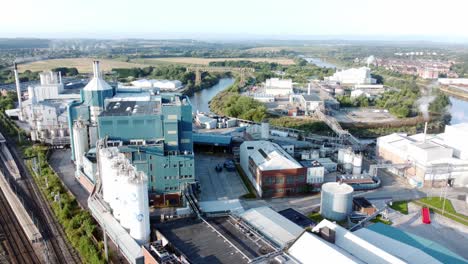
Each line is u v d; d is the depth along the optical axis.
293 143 143.12
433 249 65.75
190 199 86.75
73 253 76.25
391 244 66.00
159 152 93.12
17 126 166.00
